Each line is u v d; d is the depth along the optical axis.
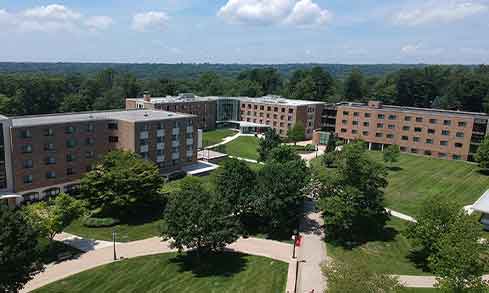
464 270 35.31
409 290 41.59
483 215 61.03
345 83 197.25
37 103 159.38
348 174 55.44
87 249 51.44
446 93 167.88
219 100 151.62
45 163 68.31
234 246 54.03
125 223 61.06
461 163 107.19
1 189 63.75
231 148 118.94
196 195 48.66
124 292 41.28
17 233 37.22
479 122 106.56
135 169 63.25
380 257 50.75
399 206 71.12
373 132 125.06
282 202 55.81
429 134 115.19
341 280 34.50
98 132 75.94
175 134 85.00
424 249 48.53
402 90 177.62
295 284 43.31
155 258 49.44
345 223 52.88
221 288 42.50
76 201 53.53
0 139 62.25
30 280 40.50
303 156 111.44
